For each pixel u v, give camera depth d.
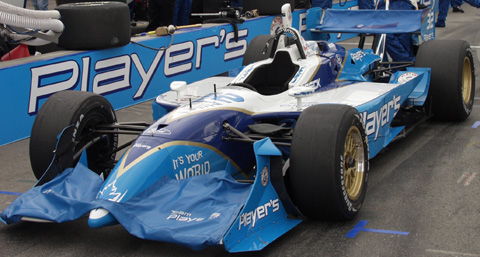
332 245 3.92
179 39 9.09
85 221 4.45
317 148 3.99
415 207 4.54
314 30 7.64
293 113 4.63
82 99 4.60
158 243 4.04
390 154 5.89
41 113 4.54
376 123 5.20
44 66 7.05
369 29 7.23
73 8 7.46
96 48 7.68
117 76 8.05
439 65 6.55
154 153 4.02
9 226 4.38
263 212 3.83
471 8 19.83
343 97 5.26
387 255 3.75
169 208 3.73
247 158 4.82
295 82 5.26
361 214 4.44
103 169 5.04
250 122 4.74
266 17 11.39
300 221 4.11
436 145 6.11
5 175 5.71
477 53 11.39
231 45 10.36
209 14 10.64
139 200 3.77
